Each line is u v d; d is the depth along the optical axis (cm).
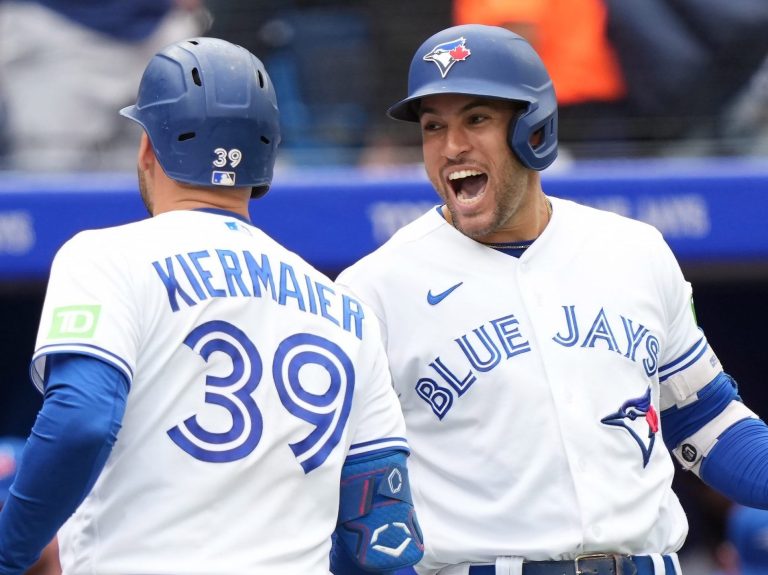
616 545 1131
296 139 2281
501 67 1148
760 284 2377
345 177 2069
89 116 2312
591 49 2219
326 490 974
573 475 1128
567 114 2239
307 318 991
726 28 2214
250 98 1011
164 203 1027
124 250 956
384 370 1035
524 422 1142
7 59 2300
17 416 2369
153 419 930
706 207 2058
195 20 2347
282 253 1020
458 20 2258
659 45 2216
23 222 2059
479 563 1145
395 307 1185
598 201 2059
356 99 2286
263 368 959
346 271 1222
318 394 975
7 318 2362
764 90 2222
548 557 1127
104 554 927
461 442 1157
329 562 1064
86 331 908
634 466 1157
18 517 894
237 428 942
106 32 2319
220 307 958
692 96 2230
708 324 2436
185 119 999
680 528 1193
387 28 2283
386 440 1016
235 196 1030
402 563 1009
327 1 2305
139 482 927
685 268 2152
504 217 1166
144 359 935
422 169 2220
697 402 1236
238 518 935
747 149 2223
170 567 916
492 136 1146
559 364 1152
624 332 1177
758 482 1201
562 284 1187
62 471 880
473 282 1181
